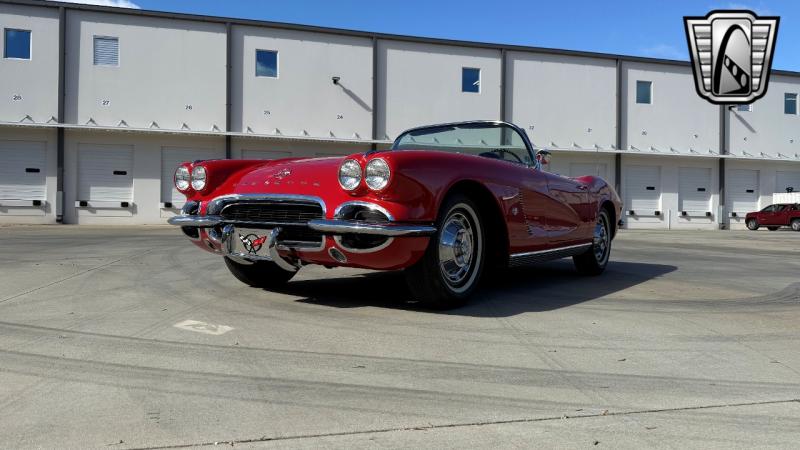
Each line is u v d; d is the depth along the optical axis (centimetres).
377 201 311
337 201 319
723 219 2495
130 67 1861
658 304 403
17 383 228
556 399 220
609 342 300
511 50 2211
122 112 1858
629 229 2292
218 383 230
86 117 1828
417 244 319
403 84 2102
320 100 2022
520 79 2228
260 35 1964
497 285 476
